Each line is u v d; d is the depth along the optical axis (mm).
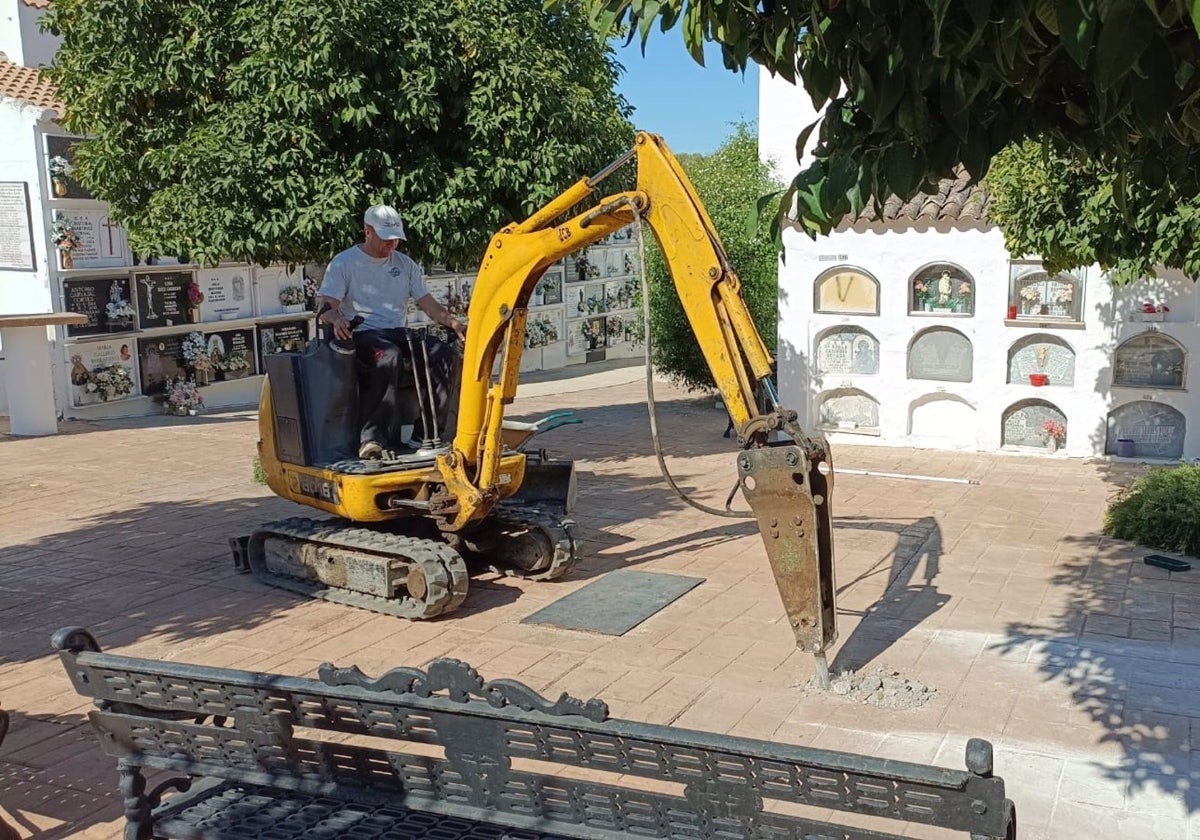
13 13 18938
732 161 17016
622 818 3324
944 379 13125
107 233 17141
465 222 10547
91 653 4035
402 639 7102
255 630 7320
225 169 9953
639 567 8703
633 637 7055
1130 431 12336
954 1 2619
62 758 5445
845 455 13008
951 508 10391
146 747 3982
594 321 27250
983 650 6727
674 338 17672
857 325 13414
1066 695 6000
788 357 13844
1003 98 3121
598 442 14875
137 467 13078
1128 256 9352
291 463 8336
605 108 11734
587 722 3244
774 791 3107
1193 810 4723
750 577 8375
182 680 3822
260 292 19891
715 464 13078
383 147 10586
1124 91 2598
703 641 6961
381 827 3820
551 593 8055
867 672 6355
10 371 15391
